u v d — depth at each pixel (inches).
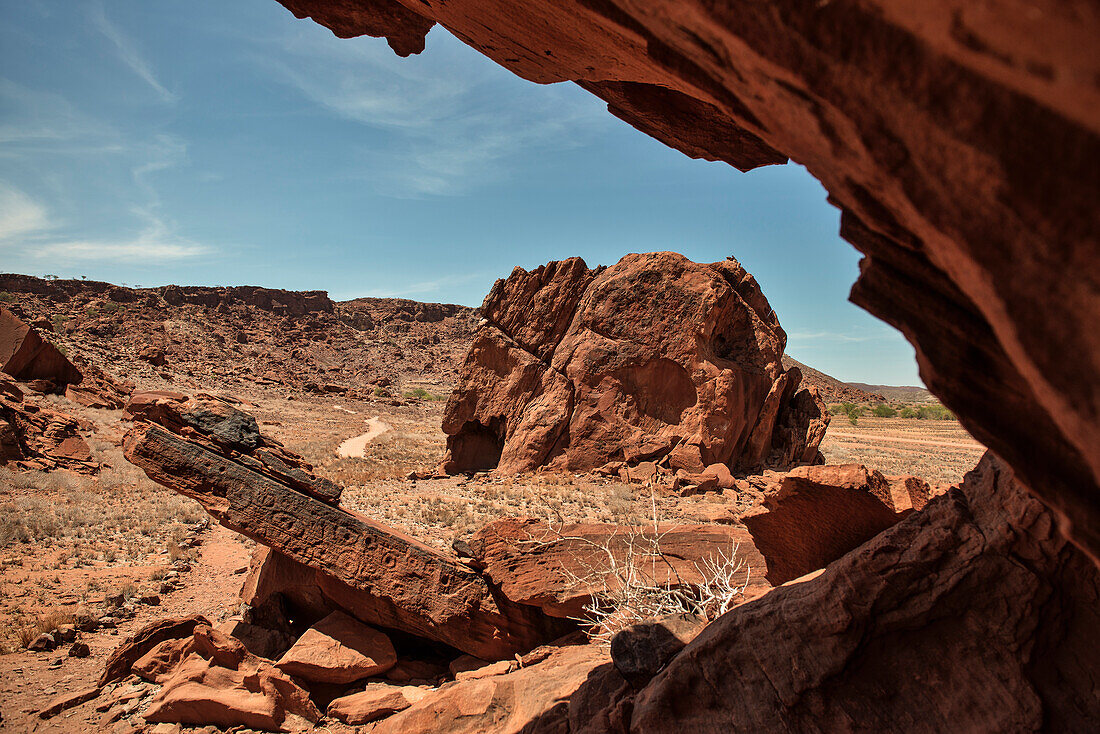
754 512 241.8
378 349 5605.3
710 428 879.1
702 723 148.3
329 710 274.7
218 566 532.1
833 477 207.3
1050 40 36.0
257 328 5032.0
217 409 353.1
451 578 315.9
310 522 327.3
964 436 2220.7
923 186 55.7
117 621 392.5
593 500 764.0
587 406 954.1
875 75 52.9
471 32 176.7
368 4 220.8
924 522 143.2
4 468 749.3
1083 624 125.0
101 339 3464.6
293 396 3011.8
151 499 753.6
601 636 274.7
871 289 86.6
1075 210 42.4
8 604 397.4
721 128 247.3
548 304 1056.8
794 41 58.9
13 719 268.8
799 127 71.4
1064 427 51.4
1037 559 128.4
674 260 959.6
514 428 1024.9
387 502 780.0
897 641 137.5
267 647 315.0
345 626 315.6
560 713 224.1
